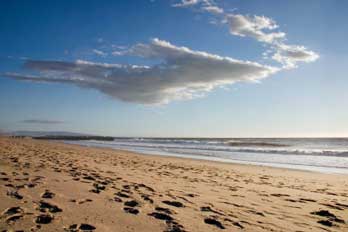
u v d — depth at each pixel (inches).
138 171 352.5
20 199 149.2
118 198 171.6
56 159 416.8
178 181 285.9
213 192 230.7
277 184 324.2
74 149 826.8
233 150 1098.1
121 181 244.2
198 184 276.5
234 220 144.4
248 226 135.9
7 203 139.3
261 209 178.4
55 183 203.8
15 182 193.9
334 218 167.0
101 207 146.9
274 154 898.7
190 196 201.0
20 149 584.4
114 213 137.8
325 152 927.0
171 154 888.3
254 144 1769.2
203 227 127.6
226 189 256.1
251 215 159.0
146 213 142.7
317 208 193.2
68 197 162.9
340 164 617.6
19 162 321.7
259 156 829.2
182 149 1190.9
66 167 318.3
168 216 139.9
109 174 289.0
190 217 142.4
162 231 117.7
